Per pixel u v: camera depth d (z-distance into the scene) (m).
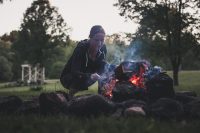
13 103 7.56
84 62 8.25
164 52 48.50
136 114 6.11
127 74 7.67
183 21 47.69
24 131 4.71
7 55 111.56
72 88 8.34
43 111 6.79
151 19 49.16
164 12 48.41
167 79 7.44
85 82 8.23
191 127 5.04
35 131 4.65
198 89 37.22
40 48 56.84
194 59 52.88
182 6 48.06
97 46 8.14
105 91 7.89
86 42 8.23
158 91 7.41
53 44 57.56
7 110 7.45
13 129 4.93
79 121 5.37
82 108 6.43
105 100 6.51
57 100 6.77
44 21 57.34
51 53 58.00
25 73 95.94
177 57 49.69
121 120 5.40
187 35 47.84
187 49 48.03
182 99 7.52
